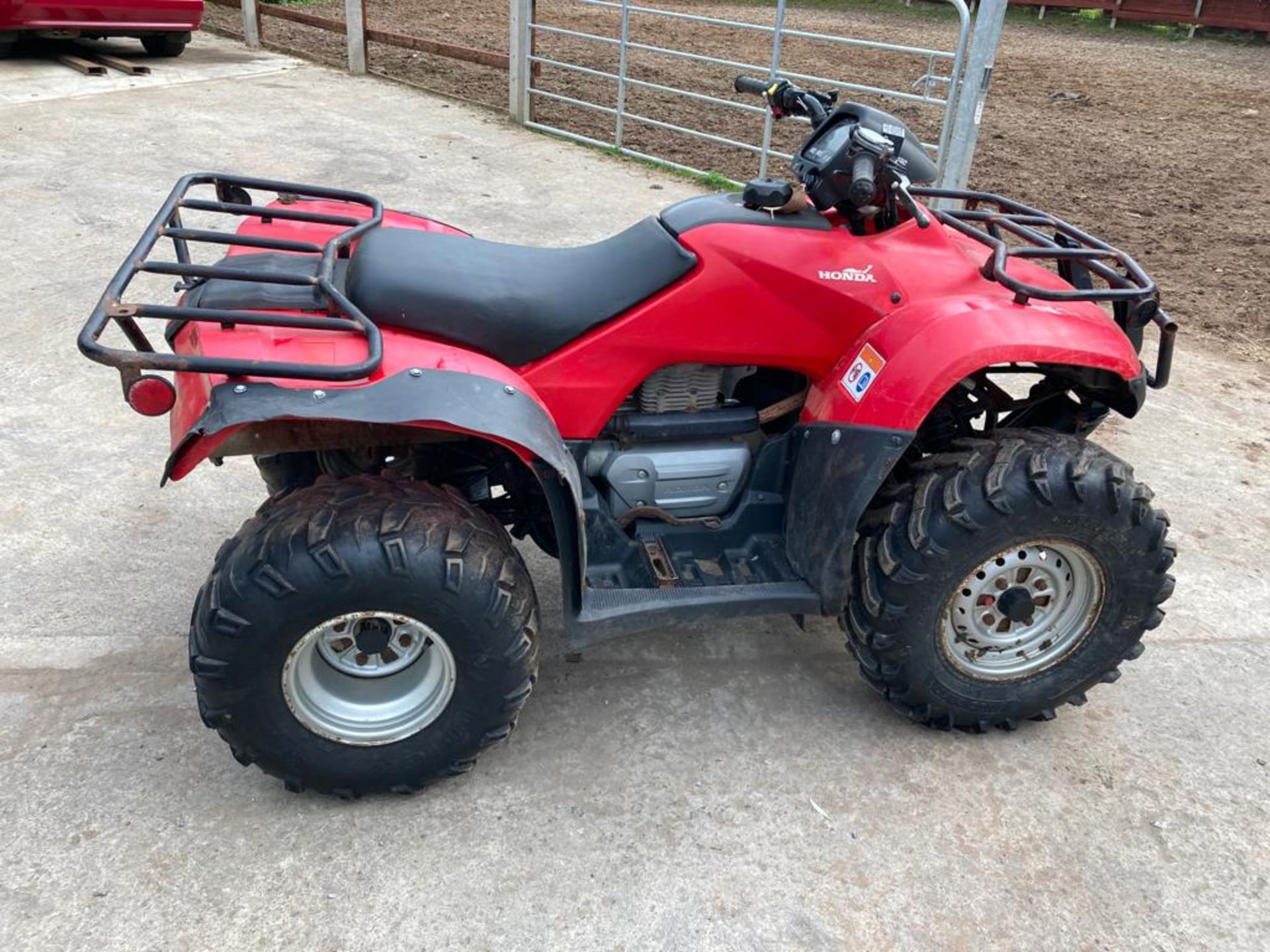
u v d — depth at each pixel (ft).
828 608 9.42
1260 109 41.81
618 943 7.66
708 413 9.69
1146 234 25.54
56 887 7.75
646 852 8.41
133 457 13.41
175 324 8.99
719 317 9.05
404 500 8.02
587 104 29.07
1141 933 8.00
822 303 9.11
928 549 8.69
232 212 9.56
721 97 36.42
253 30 38.70
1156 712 10.35
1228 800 9.31
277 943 7.47
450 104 32.73
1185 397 17.26
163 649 10.27
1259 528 13.66
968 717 9.61
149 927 7.52
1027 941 7.88
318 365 7.39
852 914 8.00
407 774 8.46
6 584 10.97
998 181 29.30
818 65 43.42
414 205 22.67
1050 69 49.14
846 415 9.04
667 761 9.36
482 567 7.91
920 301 9.14
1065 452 8.96
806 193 9.39
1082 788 9.36
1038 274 9.96
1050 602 9.49
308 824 8.47
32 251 18.88
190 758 9.02
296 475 10.18
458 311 8.61
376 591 7.66
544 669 10.44
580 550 8.42
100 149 24.89
